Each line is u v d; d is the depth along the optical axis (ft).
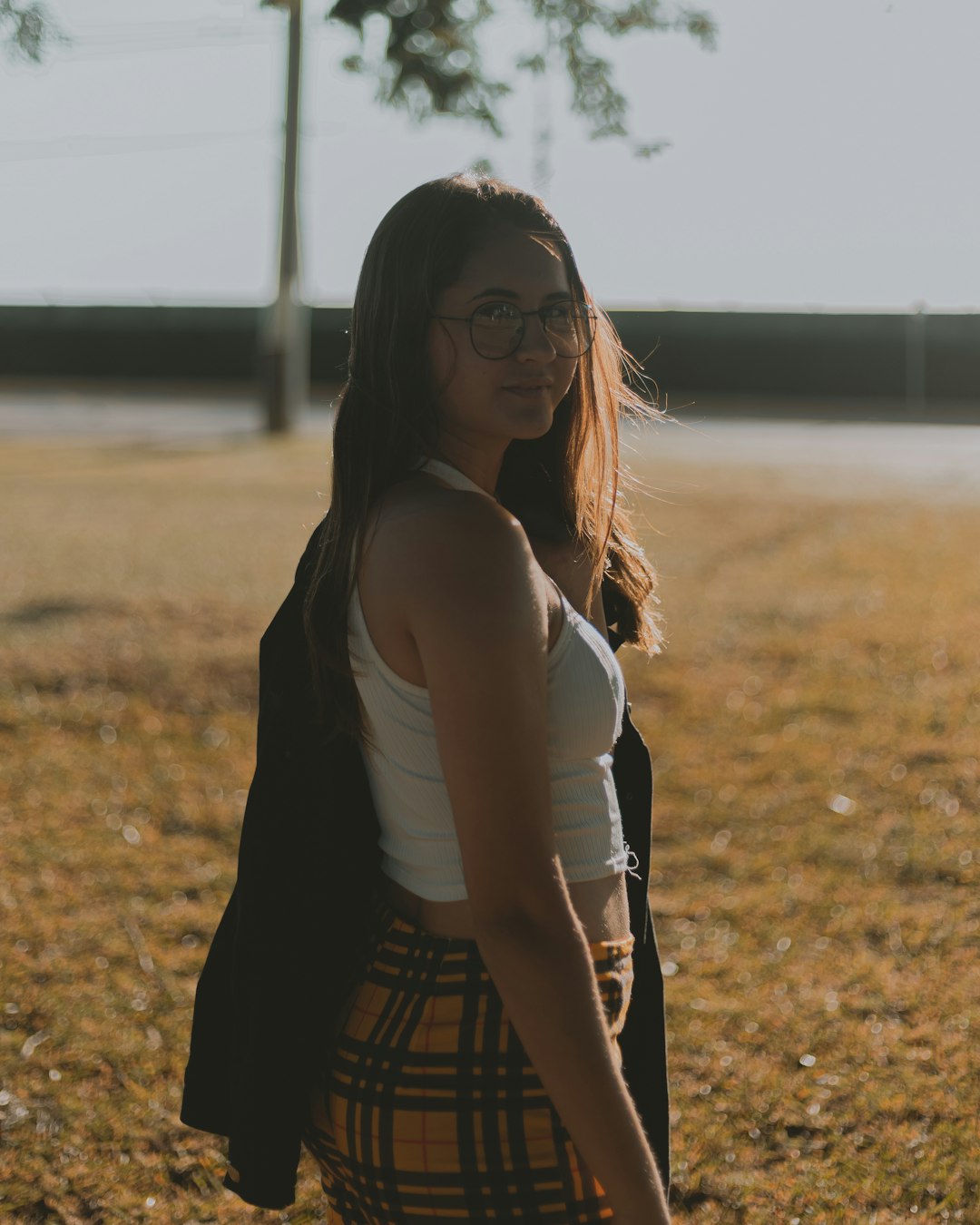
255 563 30.50
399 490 4.33
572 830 4.50
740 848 14.84
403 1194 4.39
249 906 4.82
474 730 3.93
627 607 5.88
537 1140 4.31
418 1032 4.41
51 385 100.37
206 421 74.02
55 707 19.75
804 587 27.73
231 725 19.21
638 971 5.38
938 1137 9.00
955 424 71.82
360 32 16.92
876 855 14.47
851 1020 10.81
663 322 90.38
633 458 52.75
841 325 88.22
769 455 55.52
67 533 34.58
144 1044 10.48
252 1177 4.81
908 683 20.70
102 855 14.57
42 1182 8.70
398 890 4.66
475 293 4.47
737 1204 8.34
